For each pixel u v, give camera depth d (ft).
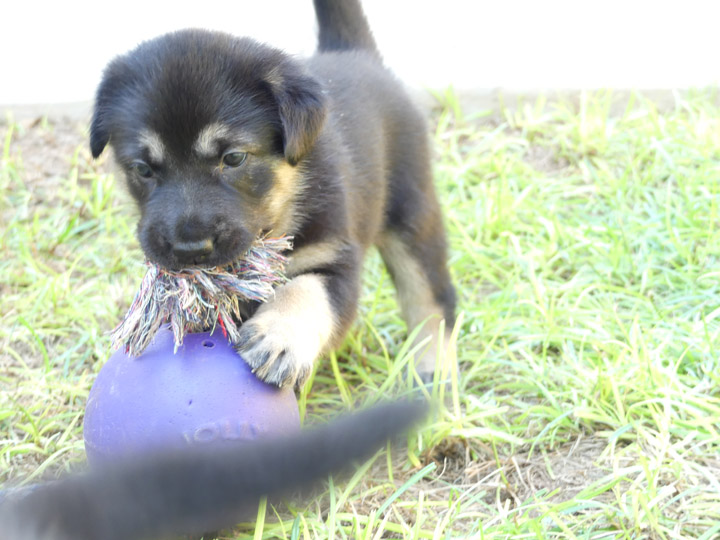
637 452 3.19
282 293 3.22
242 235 3.13
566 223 4.13
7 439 3.39
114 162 3.36
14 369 3.62
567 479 3.20
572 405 3.37
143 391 2.95
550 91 4.78
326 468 2.75
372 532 3.08
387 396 3.39
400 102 3.72
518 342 3.60
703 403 3.28
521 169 4.38
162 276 3.07
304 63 3.43
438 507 3.15
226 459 2.70
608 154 4.41
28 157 4.55
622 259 3.90
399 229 3.70
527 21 5.78
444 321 3.59
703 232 3.92
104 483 2.63
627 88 4.77
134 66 3.25
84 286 3.92
